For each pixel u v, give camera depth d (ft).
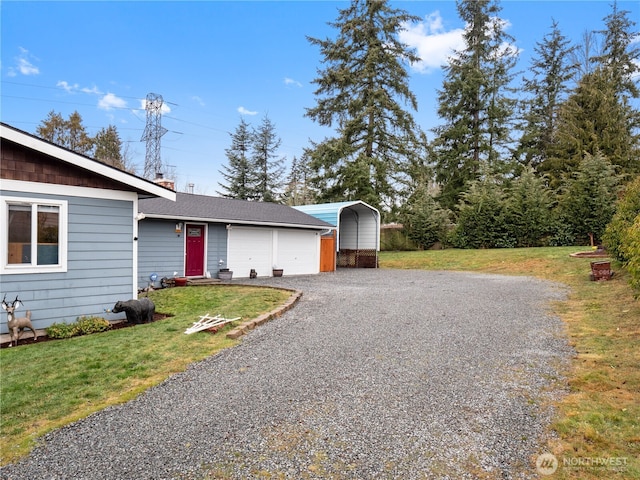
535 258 57.77
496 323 23.61
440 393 13.65
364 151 85.56
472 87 86.74
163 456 9.88
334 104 86.74
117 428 11.34
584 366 15.89
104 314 25.39
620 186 65.72
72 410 12.60
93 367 16.44
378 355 17.75
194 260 44.98
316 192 89.92
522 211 71.61
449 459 9.71
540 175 80.94
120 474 9.16
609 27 89.56
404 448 10.19
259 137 119.55
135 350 18.65
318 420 11.71
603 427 11.02
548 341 19.71
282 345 19.30
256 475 9.07
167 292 34.94
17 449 10.32
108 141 118.62
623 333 19.85
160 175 48.73
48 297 23.09
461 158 90.43
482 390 13.88
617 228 36.86
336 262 66.90
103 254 25.40
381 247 88.17
